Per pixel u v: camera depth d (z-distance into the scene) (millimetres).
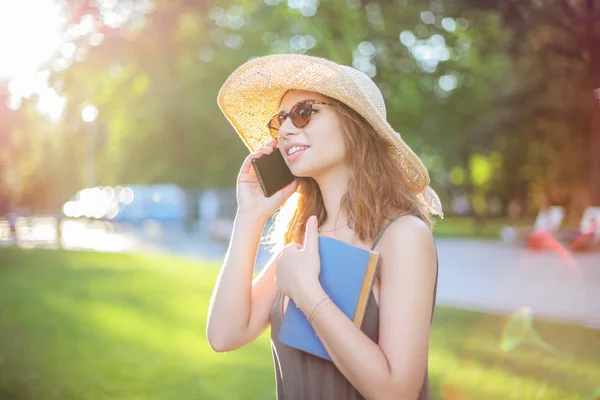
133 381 5074
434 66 16625
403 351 1496
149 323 7672
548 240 19344
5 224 30828
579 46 6754
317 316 1503
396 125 20031
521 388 4922
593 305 8664
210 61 20891
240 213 1884
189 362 5676
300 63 1732
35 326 7473
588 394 4707
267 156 1901
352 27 11750
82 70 9414
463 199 46625
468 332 6992
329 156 1711
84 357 5891
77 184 46781
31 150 18406
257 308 1867
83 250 20875
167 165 26781
